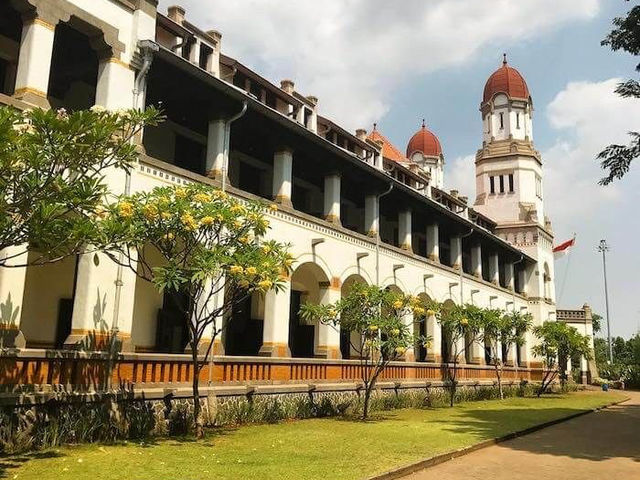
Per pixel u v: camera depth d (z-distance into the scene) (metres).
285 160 17.88
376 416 17.53
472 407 22.36
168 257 10.71
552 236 42.22
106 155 8.06
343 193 23.98
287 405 15.89
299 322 21.30
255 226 11.34
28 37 11.41
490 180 41.19
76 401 10.70
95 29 12.64
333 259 19.53
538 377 37.06
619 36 14.85
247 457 9.68
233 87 15.16
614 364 56.12
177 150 17.81
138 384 12.13
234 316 19.36
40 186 7.43
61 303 15.70
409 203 24.56
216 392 13.81
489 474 9.53
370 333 16.41
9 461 8.74
